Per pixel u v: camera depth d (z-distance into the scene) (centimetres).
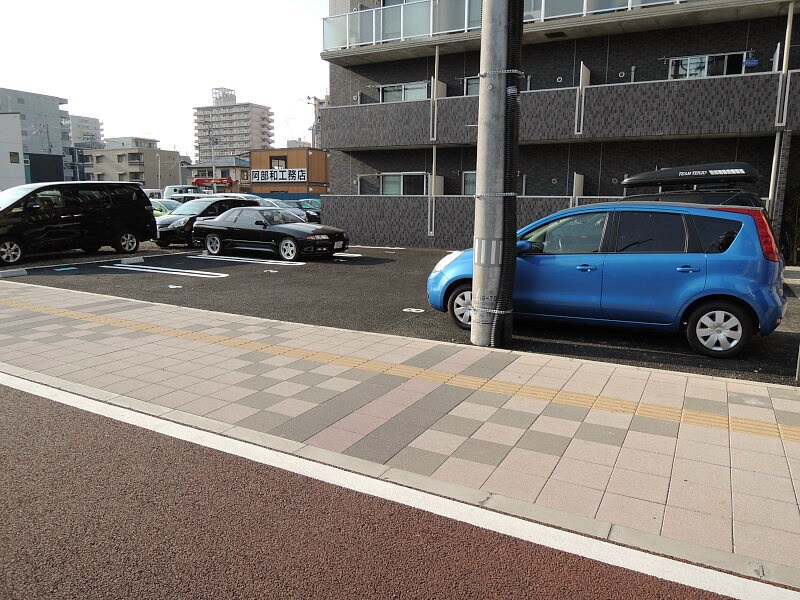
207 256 1584
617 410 468
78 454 392
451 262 764
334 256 1598
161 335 700
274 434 423
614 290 662
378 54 1958
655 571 275
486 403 483
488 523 314
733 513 322
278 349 641
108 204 1504
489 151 630
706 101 1434
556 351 652
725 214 629
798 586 265
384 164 2083
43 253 1489
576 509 327
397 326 773
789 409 468
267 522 314
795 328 765
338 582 267
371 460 385
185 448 402
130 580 266
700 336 632
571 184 1758
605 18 1562
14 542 294
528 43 1777
